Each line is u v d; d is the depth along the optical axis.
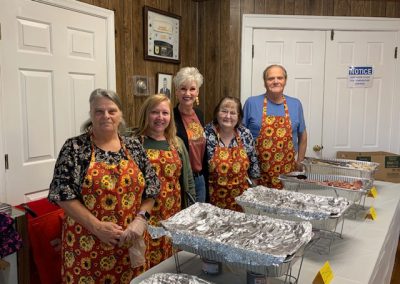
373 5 3.59
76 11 2.52
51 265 2.05
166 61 3.36
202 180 2.18
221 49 3.63
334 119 3.73
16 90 2.19
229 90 3.64
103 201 1.48
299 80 3.67
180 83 2.22
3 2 2.08
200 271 1.29
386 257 1.75
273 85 2.53
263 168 2.60
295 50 3.63
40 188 2.37
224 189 2.16
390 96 3.71
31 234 1.97
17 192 2.23
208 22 3.66
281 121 2.56
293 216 1.43
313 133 3.75
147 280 1.05
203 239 1.12
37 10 2.27
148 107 1.87
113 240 1.43
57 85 2.43
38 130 2.33
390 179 3.08
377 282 1.47
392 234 1.96
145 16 3.09
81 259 1.50
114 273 1.53
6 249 1.78
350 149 3.77
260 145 2.58
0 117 2.11
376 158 3.12
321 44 3.63
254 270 1.06
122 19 2.90
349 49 3.65
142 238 1.56
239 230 1.21
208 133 2.21
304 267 1.33
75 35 2.53
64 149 1.49
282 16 3.55
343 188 1.82
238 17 3.55
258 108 2.61
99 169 1.49
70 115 2.54
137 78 3.07
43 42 2.32
